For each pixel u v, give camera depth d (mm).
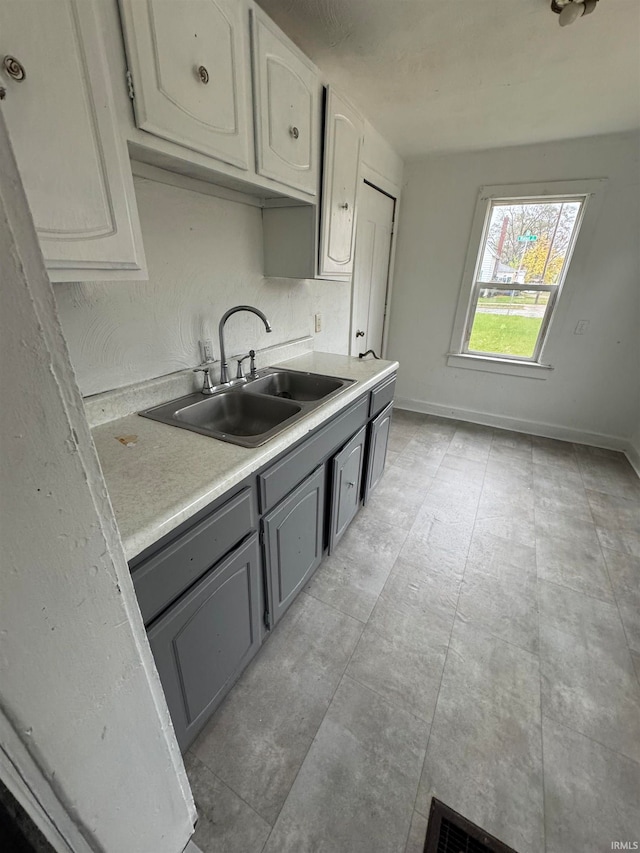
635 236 2646
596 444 3170
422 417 3766
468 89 1904
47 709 450
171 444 1076
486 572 1782
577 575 1771
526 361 3291
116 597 515
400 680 1284
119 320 1229
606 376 3006
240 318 1754
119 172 790
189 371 1487
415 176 3148
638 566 1833
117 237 811
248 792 989
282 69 1195
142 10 767
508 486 2539
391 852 887
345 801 975
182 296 1430
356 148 1777
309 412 1326
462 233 3152
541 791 1001
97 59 699
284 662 1339
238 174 1153
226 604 1031
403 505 2309
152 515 760
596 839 913
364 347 3254
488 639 1442
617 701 1229
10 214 316
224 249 1568
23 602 396
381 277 3275
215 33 944
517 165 2811
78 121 693
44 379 368
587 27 1414
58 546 420
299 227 1660
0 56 566
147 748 644
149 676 620
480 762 1062
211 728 1133
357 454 1833
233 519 980
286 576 1363
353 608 1568
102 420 1207
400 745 1099
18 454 360
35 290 344
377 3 1306
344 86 1884
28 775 457
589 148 2590
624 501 2379
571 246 2863
